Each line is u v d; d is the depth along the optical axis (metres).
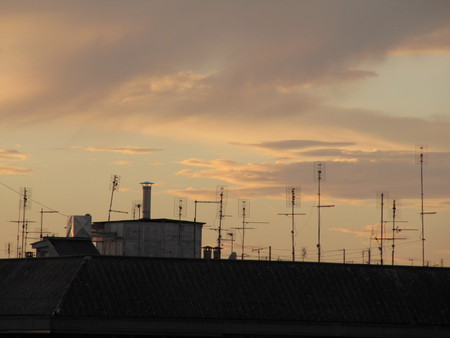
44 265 104.12
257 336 101.12
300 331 101.81
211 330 99.00
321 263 109.50
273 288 104.38
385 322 104.75
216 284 102.81
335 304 104.75
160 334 97.44
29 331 95.56
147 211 152.00
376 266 111.44
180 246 148.50
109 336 97.25
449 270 113.69
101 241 147.12
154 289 99.94
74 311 95.06
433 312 107.62
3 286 102.81
